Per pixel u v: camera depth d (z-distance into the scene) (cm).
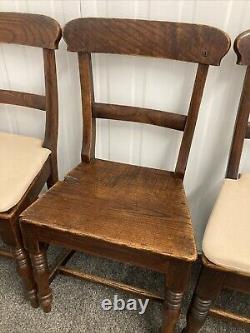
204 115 100
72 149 121
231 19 84
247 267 68
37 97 98
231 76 91
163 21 80
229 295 116
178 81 95
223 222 76
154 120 93
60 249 128
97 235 73
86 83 92
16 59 105
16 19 89
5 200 82
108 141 114
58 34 86
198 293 78
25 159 94
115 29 84
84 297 114
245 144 101
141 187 89
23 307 110
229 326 106
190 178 114
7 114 119
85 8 91
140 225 76
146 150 112
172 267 73
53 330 104
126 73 98
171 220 78
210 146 105
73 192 86
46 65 91
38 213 79
